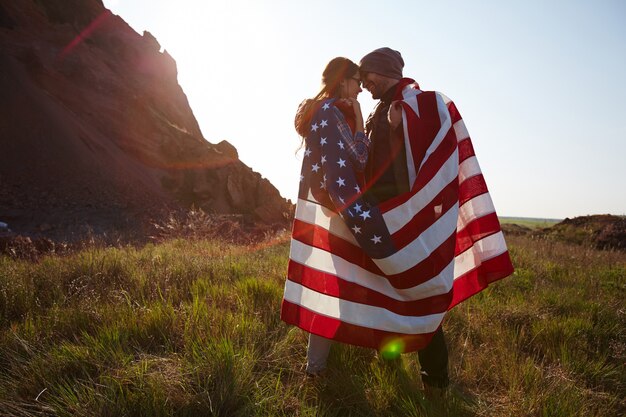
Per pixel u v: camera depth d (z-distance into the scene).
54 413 2.36
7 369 2.74
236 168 48.25
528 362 3.23
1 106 42.97
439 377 2.81
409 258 2.68
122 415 2.30
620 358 3.52
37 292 4.25
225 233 11.23
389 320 2.74
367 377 2.97
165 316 3.43
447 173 2.80
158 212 31.56
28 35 59.28
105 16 80.50
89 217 27.58
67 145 43.31
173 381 2.54
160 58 84.00
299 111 3.12
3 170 36.44
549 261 7.62
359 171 2.84
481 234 3.08
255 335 3.29
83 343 3.13
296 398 2.68
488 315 4.20
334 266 2.88
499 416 2.66
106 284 4.61
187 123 79.19
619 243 16.20
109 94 57.53
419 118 2.84
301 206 2.98
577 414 2.61
